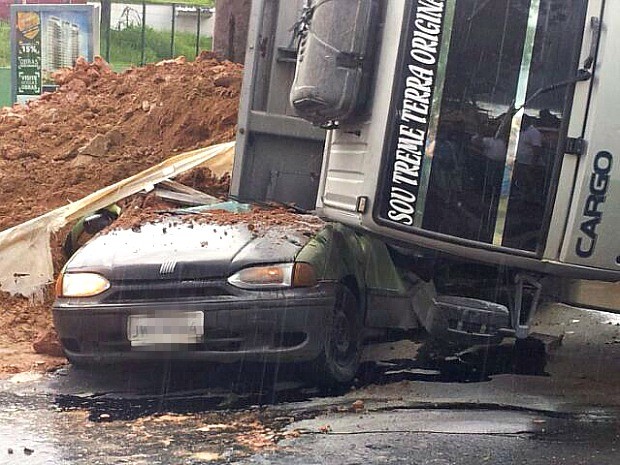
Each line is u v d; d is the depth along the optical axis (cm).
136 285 592
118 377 666
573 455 493
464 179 548
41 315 830
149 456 493
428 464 479
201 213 729
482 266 599
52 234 870
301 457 490
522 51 541
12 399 609
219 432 536
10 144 1098
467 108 546
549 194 544
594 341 788
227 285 583
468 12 543
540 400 607
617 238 545
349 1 574
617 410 584
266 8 855
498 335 580
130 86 1205
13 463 482
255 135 868
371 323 671
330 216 652
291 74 862
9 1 2642
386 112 546
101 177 1028
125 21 2528
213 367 672
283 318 581
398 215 548
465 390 633
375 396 617
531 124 544
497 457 490
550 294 588
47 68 1545
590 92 537
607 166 539
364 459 486
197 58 1357
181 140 1078
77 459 489
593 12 536
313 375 613
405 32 542
